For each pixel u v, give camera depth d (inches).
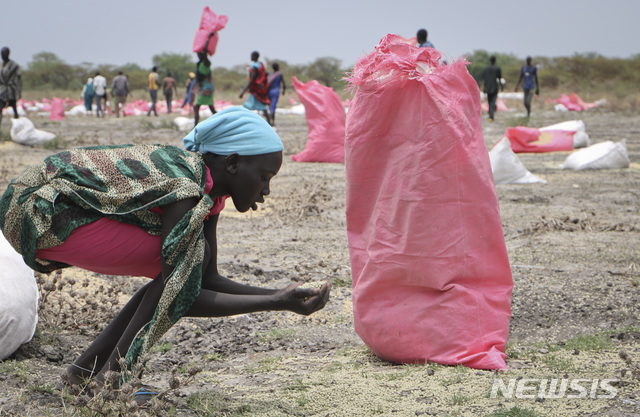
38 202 97.9
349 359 138.9
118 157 100.7
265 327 165.5
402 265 129.3
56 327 155.8
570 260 214.4
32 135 565.3
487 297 129.7
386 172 131.1
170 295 97.5
